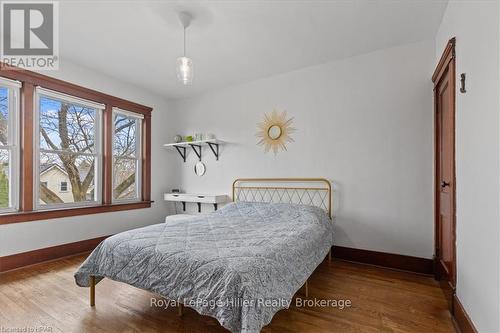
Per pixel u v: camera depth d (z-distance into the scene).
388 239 2.80
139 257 1.74
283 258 1.68
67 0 2.02
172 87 4.01
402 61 2.77
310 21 2.33
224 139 4.01
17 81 2.69
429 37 2.62
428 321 1.78
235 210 3.13
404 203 2.73
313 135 3.27
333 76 3.15
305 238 2.08
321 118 3.22
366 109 2.95
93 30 2.45
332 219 3.11
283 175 3.47
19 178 2.75
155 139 4.30
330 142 3.15
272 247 1.73
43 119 2.96
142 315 1.84
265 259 1.55
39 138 2.91
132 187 4.02
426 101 2.65
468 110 1.60
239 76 3.60
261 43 2.72
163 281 1.59
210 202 3.78
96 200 3.51
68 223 3.12
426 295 2.16
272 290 1.45
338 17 2.27
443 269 2.26
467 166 1.62
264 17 2.27
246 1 2.06
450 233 2.02
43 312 1.87
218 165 4.05
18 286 2.28
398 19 2.30
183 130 4.44
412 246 2.69
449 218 2.08
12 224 2.64
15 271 2.61
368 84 2.95
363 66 2.98
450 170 2.00
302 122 3.35
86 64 3.21
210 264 1.48
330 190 3.12
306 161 3.31
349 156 3.04
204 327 1.70
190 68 2.21
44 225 2.90
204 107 4.23
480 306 1.40
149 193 4.17
